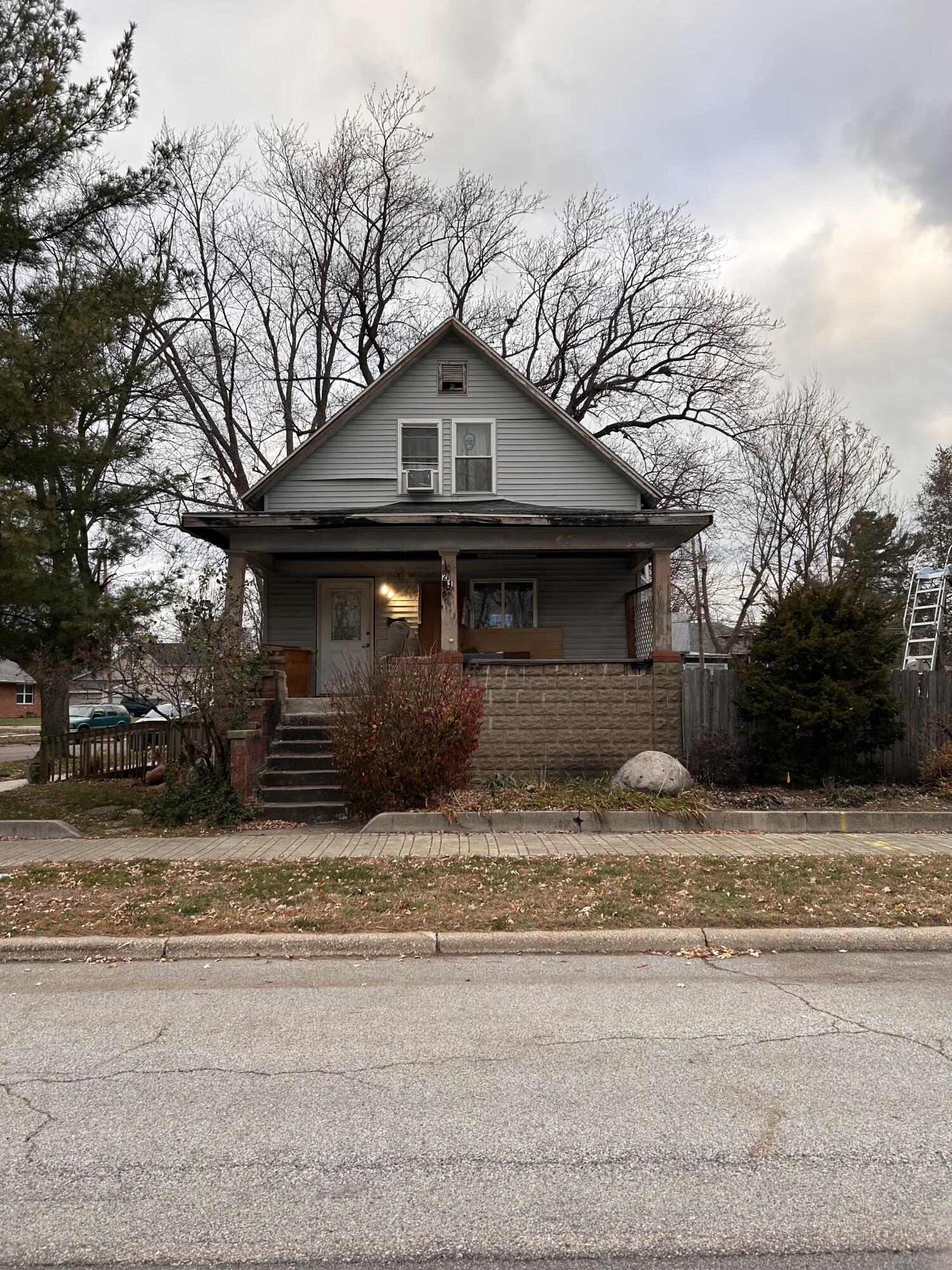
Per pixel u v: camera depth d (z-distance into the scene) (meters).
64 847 9.70
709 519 13.65
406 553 16.95
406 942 6.42
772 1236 2.95
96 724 35.97
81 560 13.59
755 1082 4.15
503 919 6.83
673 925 6.72
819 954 6.39
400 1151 3.52
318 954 6.38
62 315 11.88
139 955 6.34
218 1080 4.21
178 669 11.66
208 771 11.65
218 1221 3.05
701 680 13.36
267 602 17.52
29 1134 3.67
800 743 12.46
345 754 11.06
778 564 30.16
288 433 27.91
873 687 12.50
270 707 12.93
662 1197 3.18
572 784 12.20
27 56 12.52
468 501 17.42
